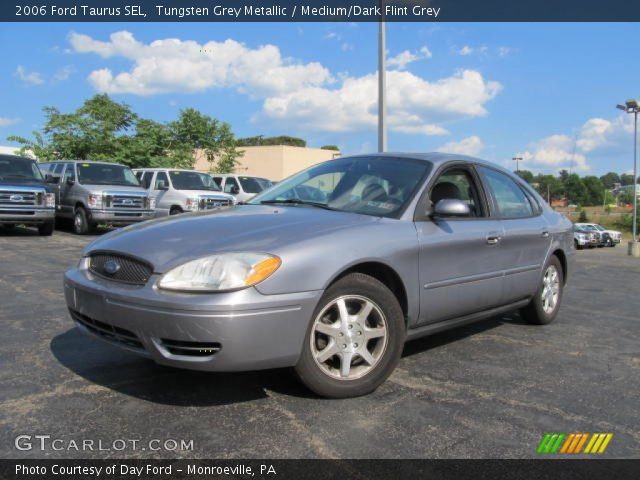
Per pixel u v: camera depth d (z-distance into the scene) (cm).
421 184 397
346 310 324
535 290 504
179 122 3136
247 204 428
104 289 306
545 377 381
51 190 1359
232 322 279
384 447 268
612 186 12862
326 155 5297
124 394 322
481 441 278
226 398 320
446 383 361
